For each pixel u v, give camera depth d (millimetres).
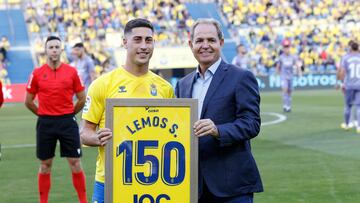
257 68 41594
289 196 9742
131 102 5359
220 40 5875
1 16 43094
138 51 5844
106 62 36656
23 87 33781
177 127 5367
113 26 43344
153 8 45156
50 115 9516
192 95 5949
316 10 47688
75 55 16438
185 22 44438
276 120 21688
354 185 10469
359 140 16016
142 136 5367
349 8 48344
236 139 5547
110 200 5348
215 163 5730
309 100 31078
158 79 6043
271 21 46375
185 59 36625
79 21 43031
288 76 24906
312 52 43625
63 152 9609
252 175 5801
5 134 19250
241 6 47000
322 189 10211
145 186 5371
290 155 13805
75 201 9773
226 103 5715
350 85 17906
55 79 9562
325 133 17625
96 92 5949
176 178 5371
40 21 42719
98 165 6027
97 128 6117
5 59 38906
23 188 10828
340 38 45500
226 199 5734
